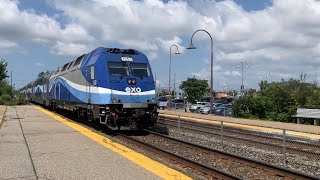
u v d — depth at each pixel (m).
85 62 22.72
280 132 22.20
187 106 55.31
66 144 14.08
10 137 16.17
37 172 9.50
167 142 17.81
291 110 32.62
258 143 17.42
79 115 25.23
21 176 9.11
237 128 24.30
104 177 9.01
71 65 27.47
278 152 15.56
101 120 19.86
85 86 22.19
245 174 11.37
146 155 11.97
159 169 9.86
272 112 33.84
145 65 20.83
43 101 44.81
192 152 15.12
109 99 19.44
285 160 13.40
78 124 22.72
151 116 20.33
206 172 11.12
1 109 41.28
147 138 19.14
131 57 20.73
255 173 11.45
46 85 41.84
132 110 19.81
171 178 8.93
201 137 20.38
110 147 13.38
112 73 19.88
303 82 39.03
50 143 14.34
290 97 33.38
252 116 34.84
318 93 35.53
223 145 17.55
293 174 10.79
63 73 30.08
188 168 11.82
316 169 12.52
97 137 16.17
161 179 8.84
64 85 29.17
